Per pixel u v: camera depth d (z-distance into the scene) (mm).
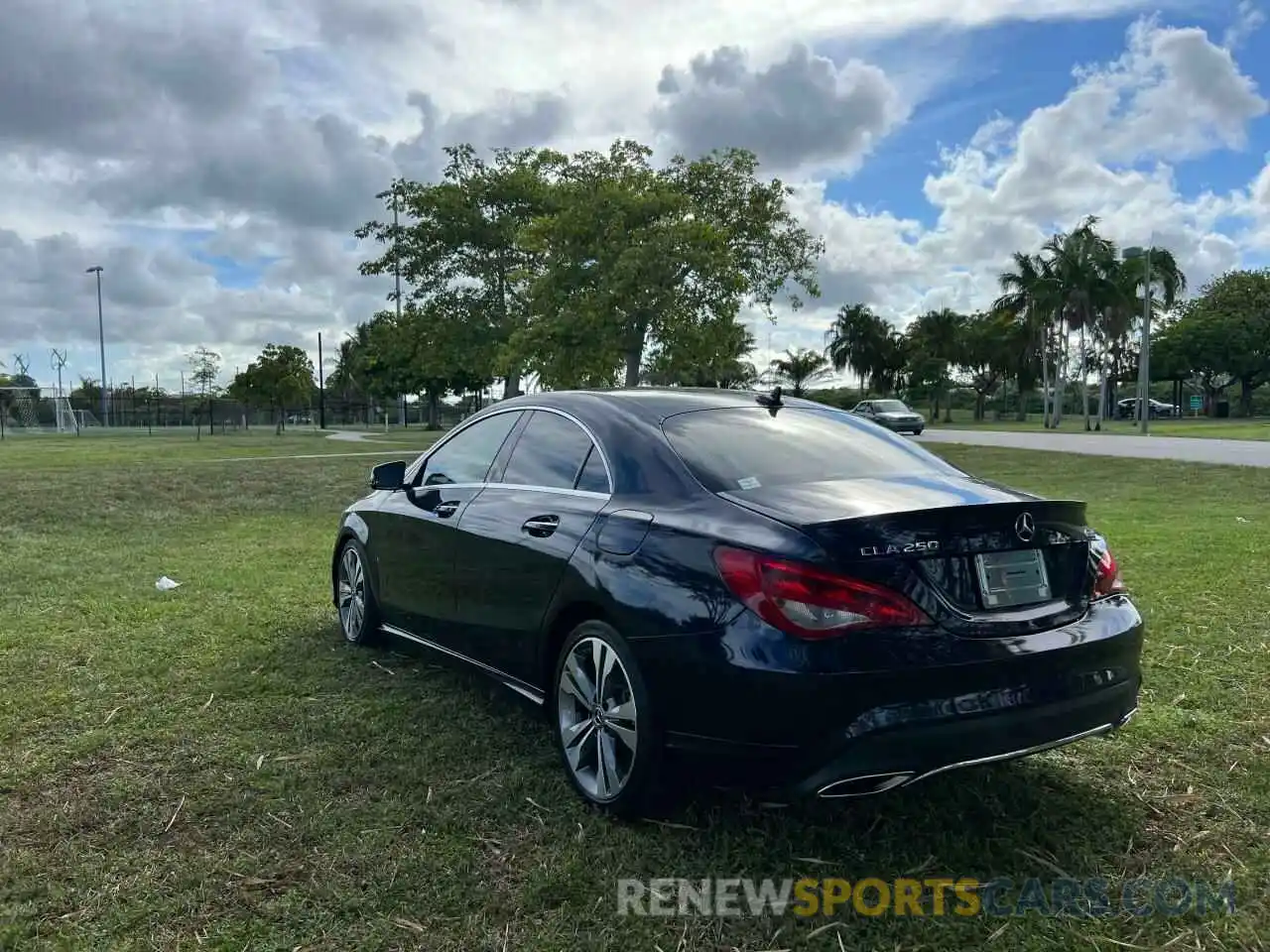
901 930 2830
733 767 3084
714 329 23594
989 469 20438
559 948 2732
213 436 40812
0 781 3770
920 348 71812
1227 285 74125
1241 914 2887
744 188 28266
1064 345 51656
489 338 34969
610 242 23156
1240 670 5109
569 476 4102
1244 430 39750
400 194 35688
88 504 12484
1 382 56406
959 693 2971
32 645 5742
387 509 5312
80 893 2969
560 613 3768
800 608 2916
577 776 3646
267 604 6895
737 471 3615
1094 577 3461
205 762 3984
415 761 4004
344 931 2795
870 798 3666
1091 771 3912
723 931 2822
